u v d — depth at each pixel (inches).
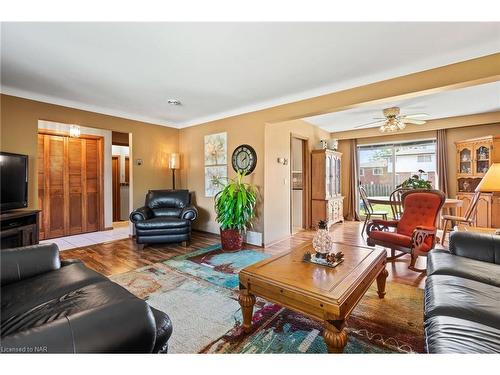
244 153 164.6
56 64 99.1
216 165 183.0
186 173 206.8
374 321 73.3
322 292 56.4
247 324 69.2
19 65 99.8
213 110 168.2
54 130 179.3
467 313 47.1
